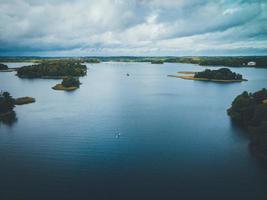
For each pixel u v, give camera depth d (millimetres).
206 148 102500
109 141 110688
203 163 90438
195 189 75688
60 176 83000
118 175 83500
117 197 72375
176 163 90625
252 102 139000
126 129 125188
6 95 164125
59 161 93000
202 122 135750
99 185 78125
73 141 110875
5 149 103312
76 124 133375
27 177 82500
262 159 92688
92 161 92938
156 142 109062
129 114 152250
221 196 72375
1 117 147625
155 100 192625
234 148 102062
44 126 130875
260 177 81312
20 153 99625
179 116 147250
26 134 119625
